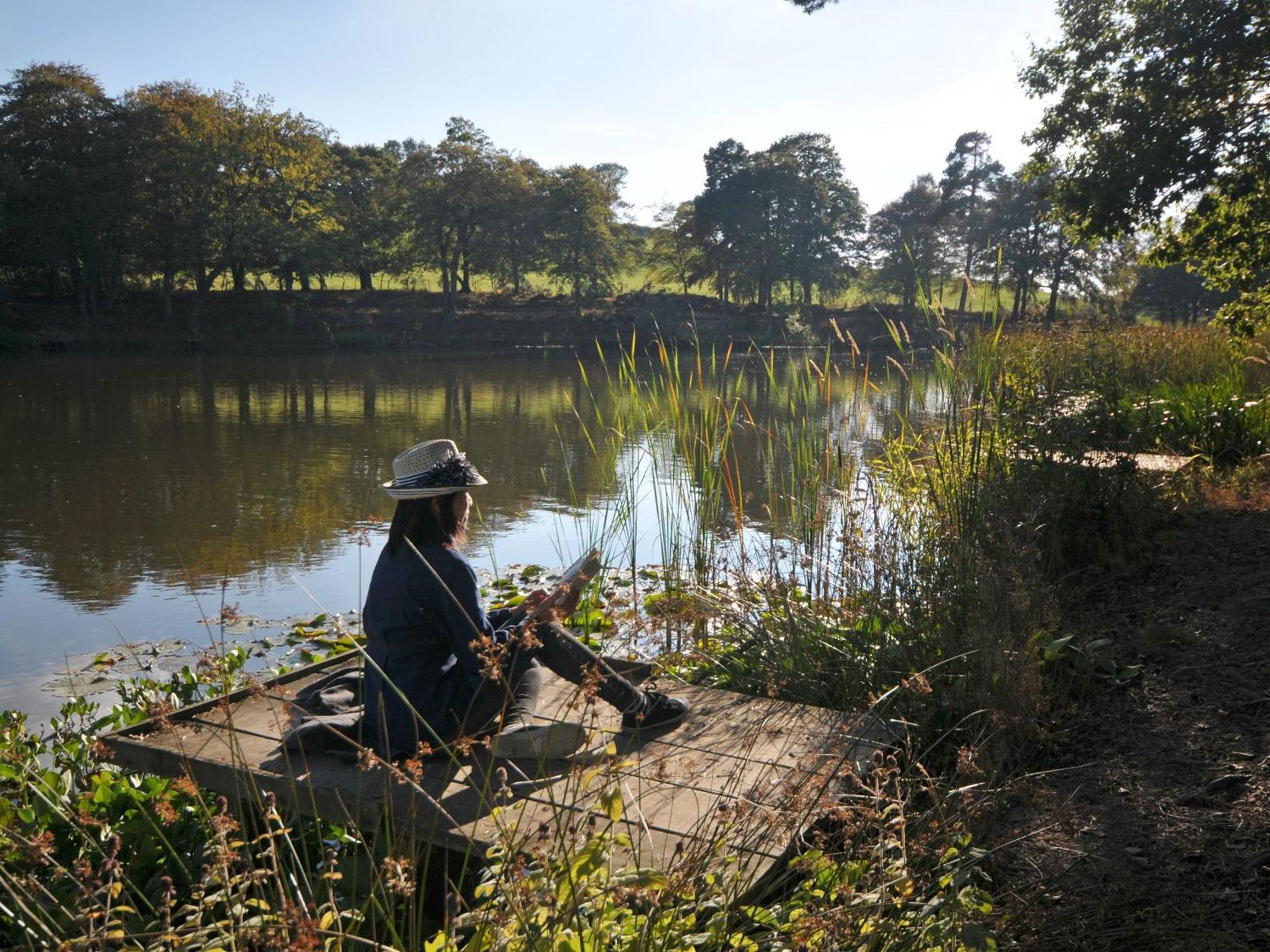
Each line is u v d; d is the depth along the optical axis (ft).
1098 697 15.23
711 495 24.62
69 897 10.17
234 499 42.68
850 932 8.14
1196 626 17.22
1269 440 32.17
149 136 181.47
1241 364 43.04
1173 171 39.27
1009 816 11.93
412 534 11.41
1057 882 10.37
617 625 17.42
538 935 7.16
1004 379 25.04
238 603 27.14
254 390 101.30
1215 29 38.14
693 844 8.82
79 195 175.94
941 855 9.39
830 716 13.30
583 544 31.07
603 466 28.12
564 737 10.97
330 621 24.89
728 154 262.88
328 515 39.29
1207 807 11.64
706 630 19.16
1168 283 231.91
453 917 7.79
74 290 202.80
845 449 27.61
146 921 10.06
